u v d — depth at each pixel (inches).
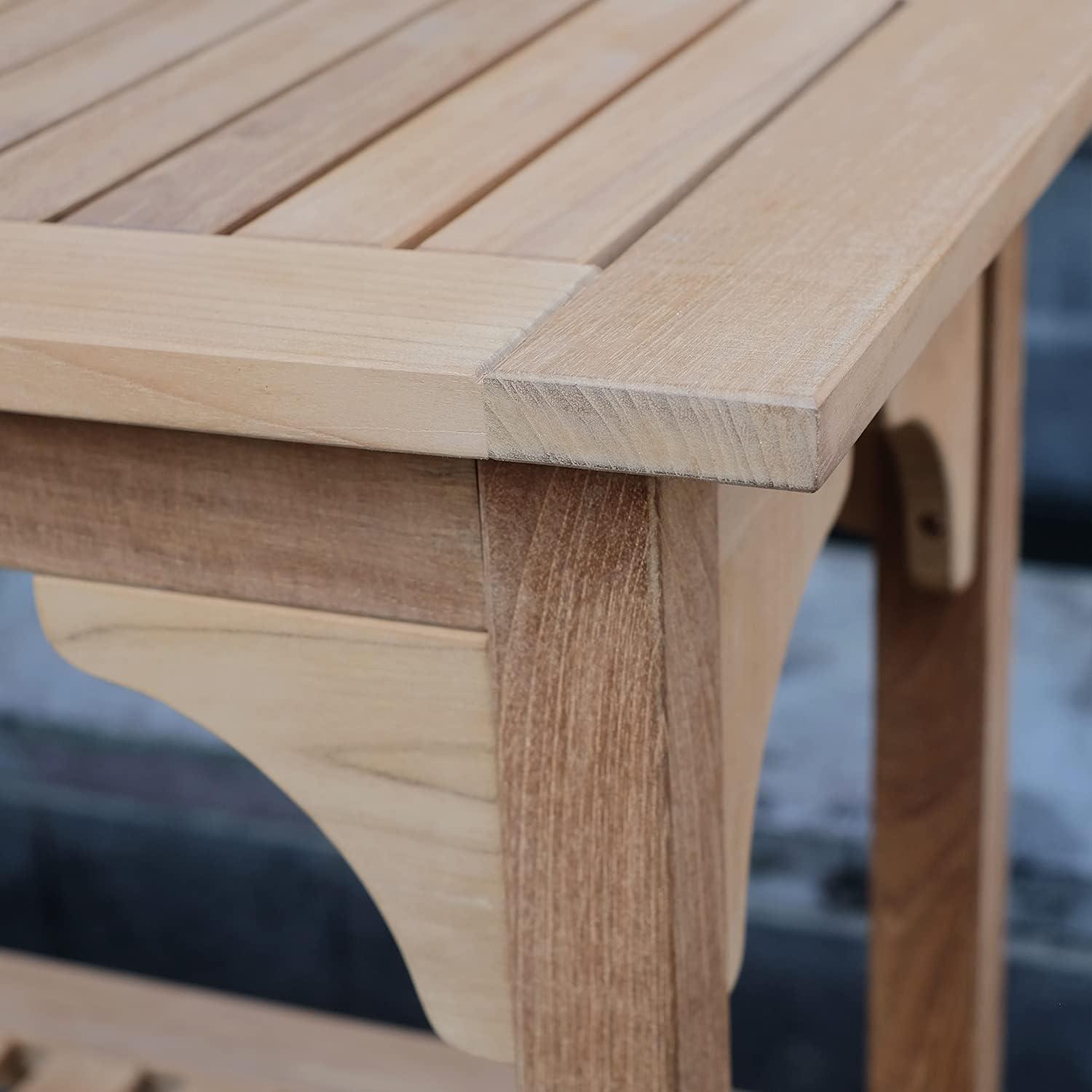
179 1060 56.6
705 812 24.9
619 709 22.9
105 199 27.3
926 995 52.1
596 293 21.8
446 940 26.3
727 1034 27.6
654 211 25.2
